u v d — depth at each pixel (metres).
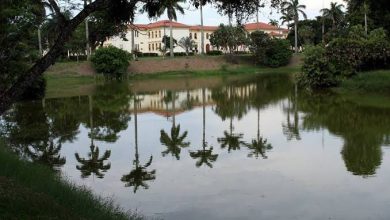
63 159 17.67
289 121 25.47
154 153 18.61
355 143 19.00
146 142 20.86
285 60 75.75
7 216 7.80
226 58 75.38
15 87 9.42
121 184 14.31
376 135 20.41
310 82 41.78
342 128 22.50
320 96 36.84
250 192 13.19
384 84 36.03
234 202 12.39
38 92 39.31
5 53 24.73
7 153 13.05
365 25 58.03
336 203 12.04
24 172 10.90
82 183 14.34
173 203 12.44
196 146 19.81
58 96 41.72
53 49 9.53
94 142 20.91
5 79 24.73
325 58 41.22
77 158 17.83
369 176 14.31
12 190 9.09
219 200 12.60
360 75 40.22
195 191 13.46
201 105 34.69
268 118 27.03
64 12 10.20
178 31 103.31
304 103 33.22
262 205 12.08
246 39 75.38
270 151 18.27
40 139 21.48
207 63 72.69
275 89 44.88
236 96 40.22
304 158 16.88
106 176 15.28
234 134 22.28
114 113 30.64
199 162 16.94
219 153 18.31
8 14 21.67
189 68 70.19
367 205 11.82
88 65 61.09
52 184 10.72
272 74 66.81
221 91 45.06
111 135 22.67
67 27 9.51
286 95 39.19
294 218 11.10
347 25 80.31
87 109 32.56
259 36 75.56
